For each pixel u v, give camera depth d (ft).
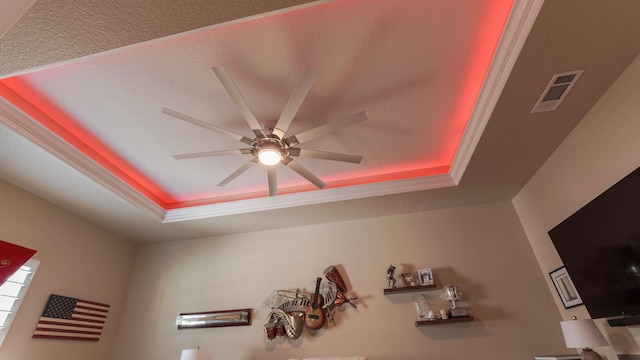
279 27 5.71
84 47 4.94
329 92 7.18
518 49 5.50
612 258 6.35
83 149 8.59
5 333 8.33
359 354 9.68
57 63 5.27
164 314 11.84
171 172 10.05
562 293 8.84
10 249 8.56
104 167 9.03
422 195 10.36
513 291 9.66
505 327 9.25
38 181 8.73
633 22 5.06
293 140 7.00
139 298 12.32
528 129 7.46
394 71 6.69
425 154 9.64
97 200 9.78
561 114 7.03
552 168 8.51
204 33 5.73
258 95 7.18
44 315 9.27
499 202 11.08
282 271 11.70
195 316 11.40
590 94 6.51
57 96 7.10
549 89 6.31
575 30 5.16
